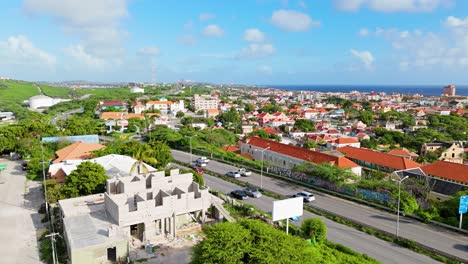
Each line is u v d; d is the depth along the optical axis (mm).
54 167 68375
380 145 138875
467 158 113125
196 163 89000
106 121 157375
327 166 68062
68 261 38438
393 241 44500
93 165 57125
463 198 46688
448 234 46594
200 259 30688
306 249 33625
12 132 96312
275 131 165000
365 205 58969
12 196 62688
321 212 55094
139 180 51406
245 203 59000
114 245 38094
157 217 44344
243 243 30719
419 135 156375
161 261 38688
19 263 38625
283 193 65375
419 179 64250
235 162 92438
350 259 37312
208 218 50844
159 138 120625
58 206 52875
